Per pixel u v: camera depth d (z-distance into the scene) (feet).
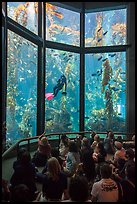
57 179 11.64
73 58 43.24
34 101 38.04
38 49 39.22
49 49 40.47
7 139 30.58
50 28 40.60
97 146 22.36
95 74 43.73
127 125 41.70
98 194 11.44
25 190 9.19
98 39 43.68
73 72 43.21
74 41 43.37
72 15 43.11
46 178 11.76
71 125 42.57
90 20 44.14
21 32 33.71
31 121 37.09
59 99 41.39
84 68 43.91
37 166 23.24
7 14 30.66
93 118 43.60
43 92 39.37
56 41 41.29
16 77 32.86
